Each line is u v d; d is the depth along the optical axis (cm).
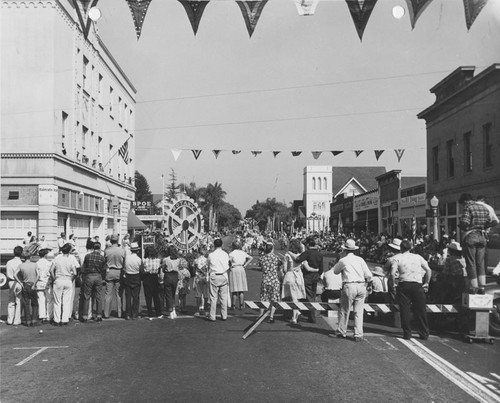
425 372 759
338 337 1014
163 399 635
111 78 3872
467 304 984
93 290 1241
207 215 9644
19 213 2536
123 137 4312
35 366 812
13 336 1060
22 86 2534
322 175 9375
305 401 625
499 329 1022
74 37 2872
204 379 718
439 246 1836
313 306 1137
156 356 857
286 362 812
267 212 13325
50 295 1270
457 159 2544
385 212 4528
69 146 2811
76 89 2920
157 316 1272
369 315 1271
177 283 1293
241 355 859
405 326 1010
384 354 873
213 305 1209
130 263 1245
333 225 7044
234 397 640
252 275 2575
